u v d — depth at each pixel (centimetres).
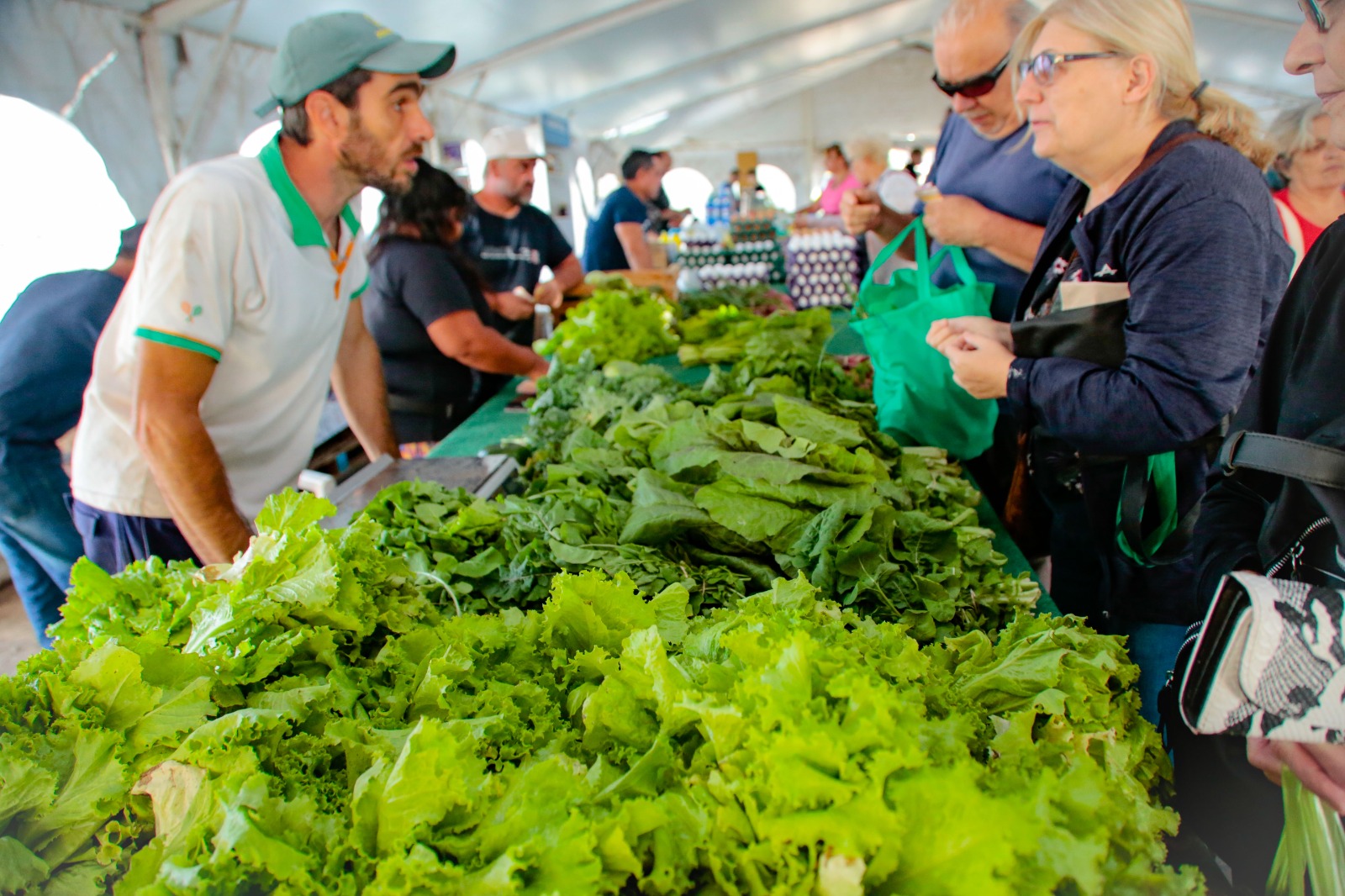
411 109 209
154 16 434
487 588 152
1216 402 147
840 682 79
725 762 79
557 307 462
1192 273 145
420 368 362
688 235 718
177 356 179
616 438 215
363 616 115
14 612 419
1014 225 238
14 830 81
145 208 441
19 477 258
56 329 259
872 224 290
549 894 72
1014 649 114
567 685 109
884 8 1254
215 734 87
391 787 78
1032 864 72
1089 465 174
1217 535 117
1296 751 91
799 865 72
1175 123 154
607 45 924
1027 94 164
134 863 79
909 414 226
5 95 355
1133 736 110
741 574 155
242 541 192
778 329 354
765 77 1584
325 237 222
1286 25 839
